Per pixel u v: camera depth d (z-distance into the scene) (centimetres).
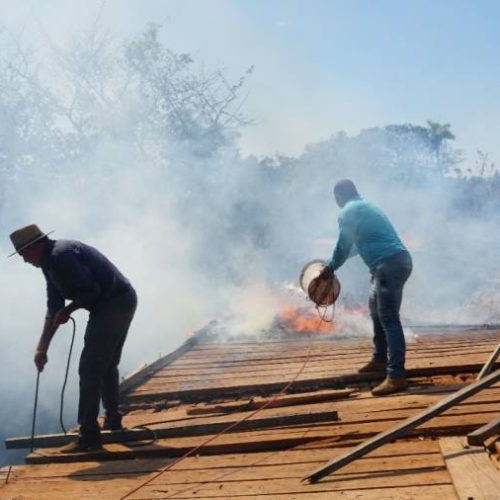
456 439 452
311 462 462
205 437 547
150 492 445
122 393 705
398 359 603
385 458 442
